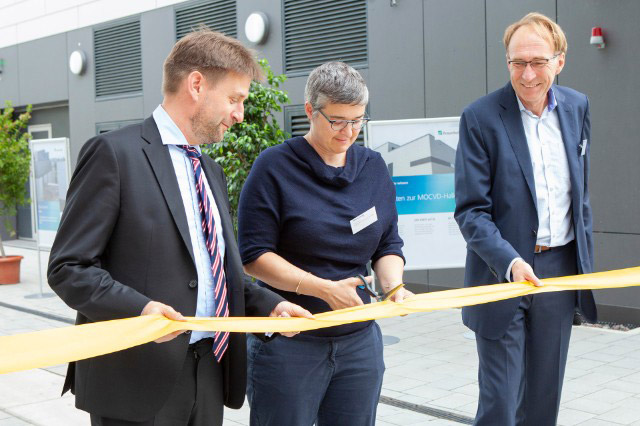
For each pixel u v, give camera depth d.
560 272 2.72
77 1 11.67
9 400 4.69
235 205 5.81
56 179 8.66
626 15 5.93
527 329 2.73
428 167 5.49
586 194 2.79
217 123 1.91
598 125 6.19
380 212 2.43
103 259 1.83
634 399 4.25
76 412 4.43
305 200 2.31
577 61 6.27
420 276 7.51
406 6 7.41
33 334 1.58
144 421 1.85
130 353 1.81
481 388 2.76
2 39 13.49
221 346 1.99
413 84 7.43
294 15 8.45
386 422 4.04
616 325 6.16
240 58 1.90
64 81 12.15
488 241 2.56
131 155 1.82
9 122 9.98
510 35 2.62
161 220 1.83
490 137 2.69
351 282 2.18
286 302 2.05
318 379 2.29
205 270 1.93
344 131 2.25
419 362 5.25
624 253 6.11
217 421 2.03
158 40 10.27
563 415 4.00
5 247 13.85
